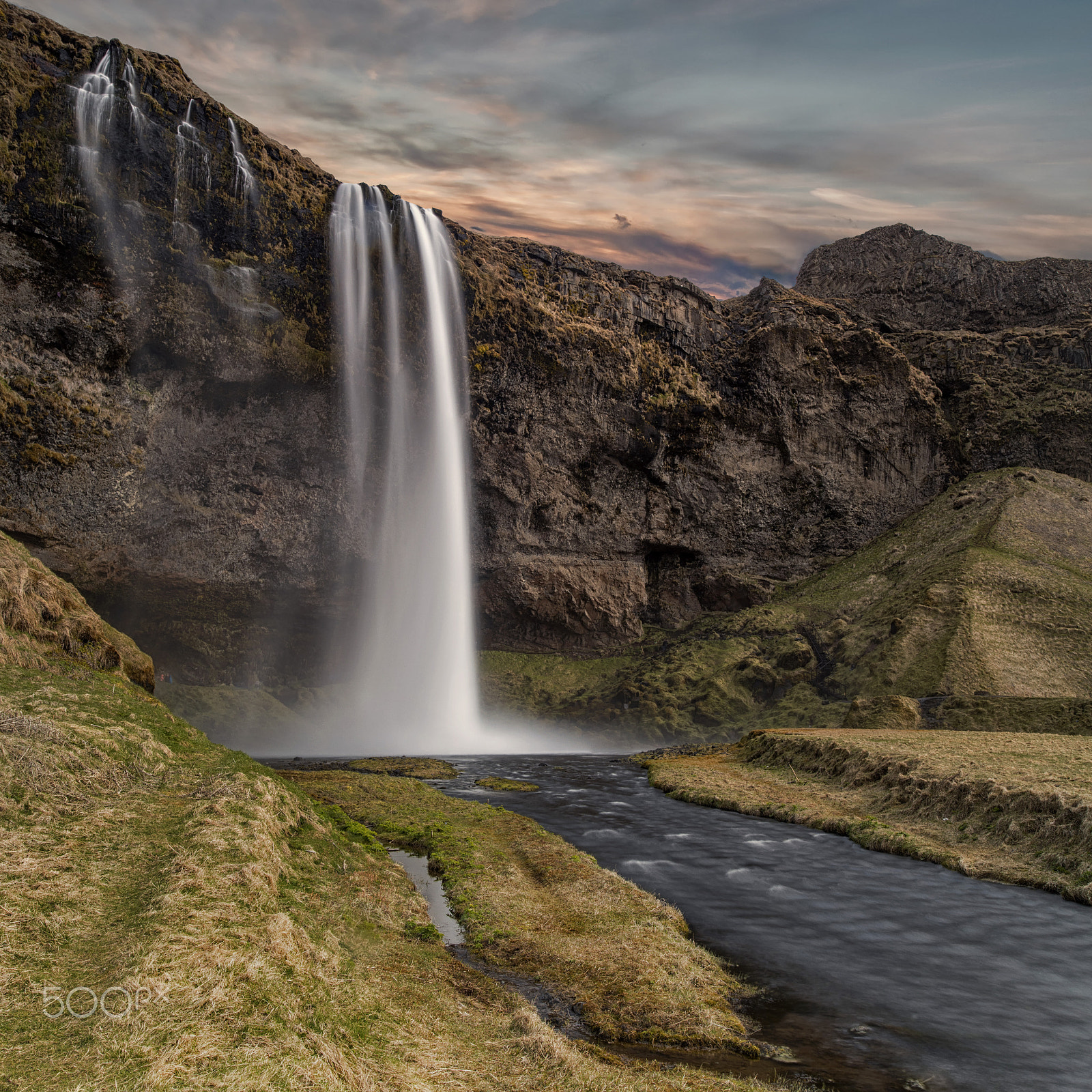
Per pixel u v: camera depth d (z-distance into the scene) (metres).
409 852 25.50
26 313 59.12
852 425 111.19
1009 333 129.62
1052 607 75.44
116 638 31.81
